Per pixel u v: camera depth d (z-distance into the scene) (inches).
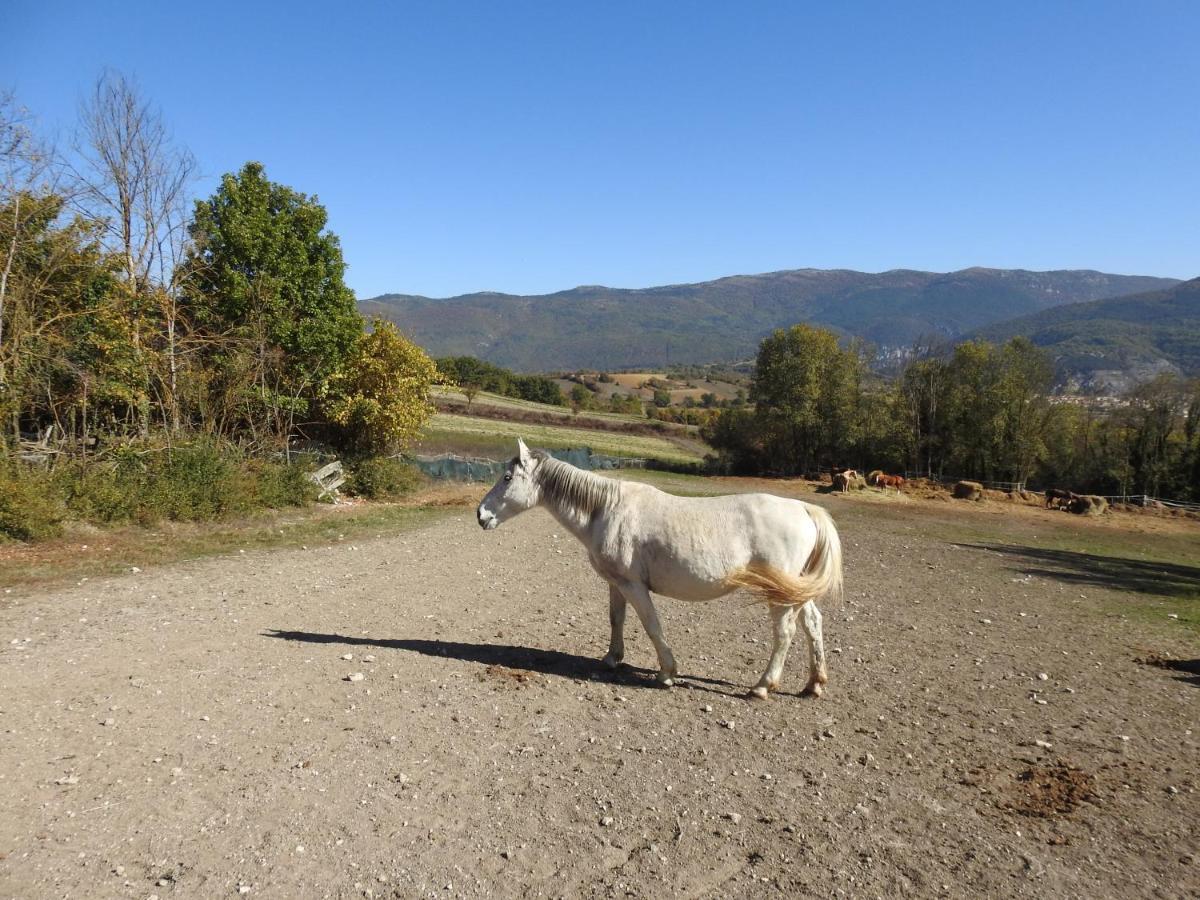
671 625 379.2
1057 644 370.0
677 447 2487.7
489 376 3555.6
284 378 884.6
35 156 648.4
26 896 139.3
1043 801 195.0
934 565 618.5
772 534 263.1
